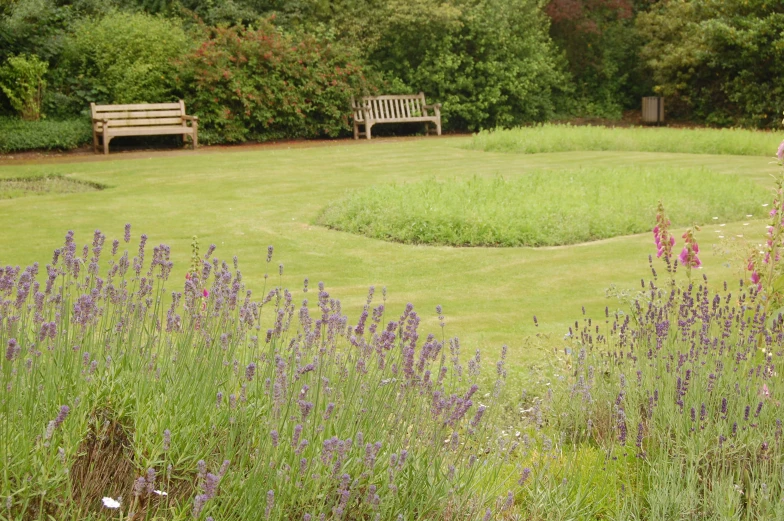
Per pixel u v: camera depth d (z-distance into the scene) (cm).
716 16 2838
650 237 1031
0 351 309
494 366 561
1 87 2000
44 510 282
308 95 2319
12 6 2067
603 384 458
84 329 337
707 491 352
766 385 418
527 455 397
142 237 399
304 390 308
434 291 799
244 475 301
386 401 343
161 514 289
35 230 1037
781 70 2709
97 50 2092
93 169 1611
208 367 341
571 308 738
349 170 1608
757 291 520
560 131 2139
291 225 1093
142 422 303
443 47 2544
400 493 308
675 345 480
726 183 1316
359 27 2452
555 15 2889
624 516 341
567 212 1083
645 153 1906
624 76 3061
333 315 349
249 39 2230
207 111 2180
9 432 280
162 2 2341
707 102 2906
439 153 1917
